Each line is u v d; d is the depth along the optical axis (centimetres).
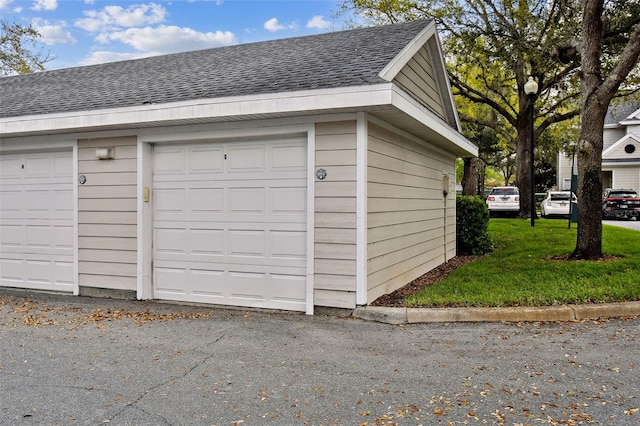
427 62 840
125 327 531
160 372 391
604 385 350
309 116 570
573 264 776
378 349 442
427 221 849
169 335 498
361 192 550
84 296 712
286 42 856
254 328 520
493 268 818
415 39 705
